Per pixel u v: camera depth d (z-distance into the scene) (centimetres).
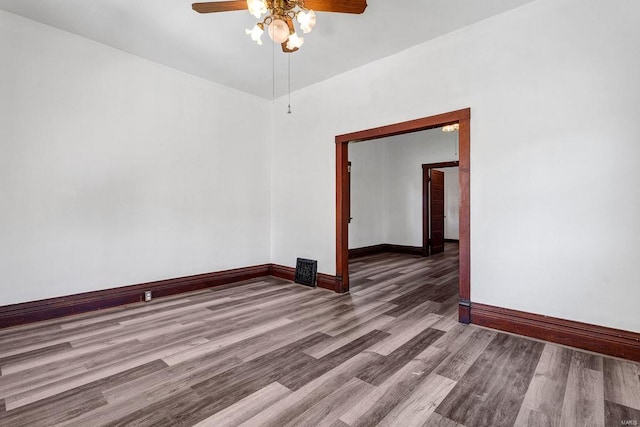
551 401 182
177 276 420
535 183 273
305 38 336
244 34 333
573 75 256
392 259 709
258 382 203
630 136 235
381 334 281
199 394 189
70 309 329
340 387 196
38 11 296
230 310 349
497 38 293
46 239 317
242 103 494
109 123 359
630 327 233
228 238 477
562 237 261
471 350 248
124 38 343
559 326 260
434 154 759
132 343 262
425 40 339
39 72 313
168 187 410
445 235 1123
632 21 234
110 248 360
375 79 388
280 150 517
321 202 452
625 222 236
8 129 296
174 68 414
